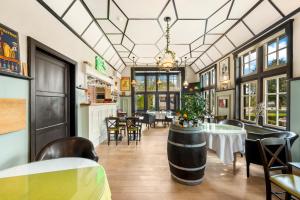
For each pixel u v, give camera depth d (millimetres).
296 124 3006
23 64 2125
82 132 4039
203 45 6051
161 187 2449
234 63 5164
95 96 5496
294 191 1549
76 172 1259
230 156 2787
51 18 2797
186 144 2467
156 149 4309
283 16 3230
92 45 4785
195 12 3807
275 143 1980
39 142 2637
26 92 2182
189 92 9008
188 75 9539
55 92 3117
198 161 2477
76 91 3777
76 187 1037
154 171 2992
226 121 4070
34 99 2303
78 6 3295
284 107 3523
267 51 3980
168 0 3377
